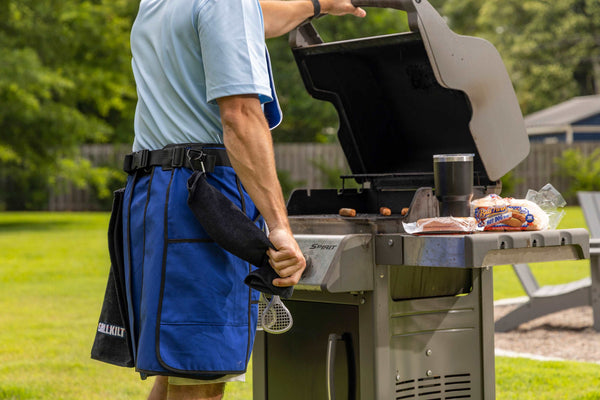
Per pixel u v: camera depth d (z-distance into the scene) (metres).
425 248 3.33
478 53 3.81
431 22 3.63
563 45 57.69
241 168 2.87
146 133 3.18
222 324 2.95
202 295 2.93
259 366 4.16
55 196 38.97
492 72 3.86
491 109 3.86
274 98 3.18
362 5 3.96
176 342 2.91
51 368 7.03
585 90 62.75
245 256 2.87
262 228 3.16
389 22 35.94
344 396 3.73
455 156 3.47
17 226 27.72
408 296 3.78
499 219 3.55
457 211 3.49
